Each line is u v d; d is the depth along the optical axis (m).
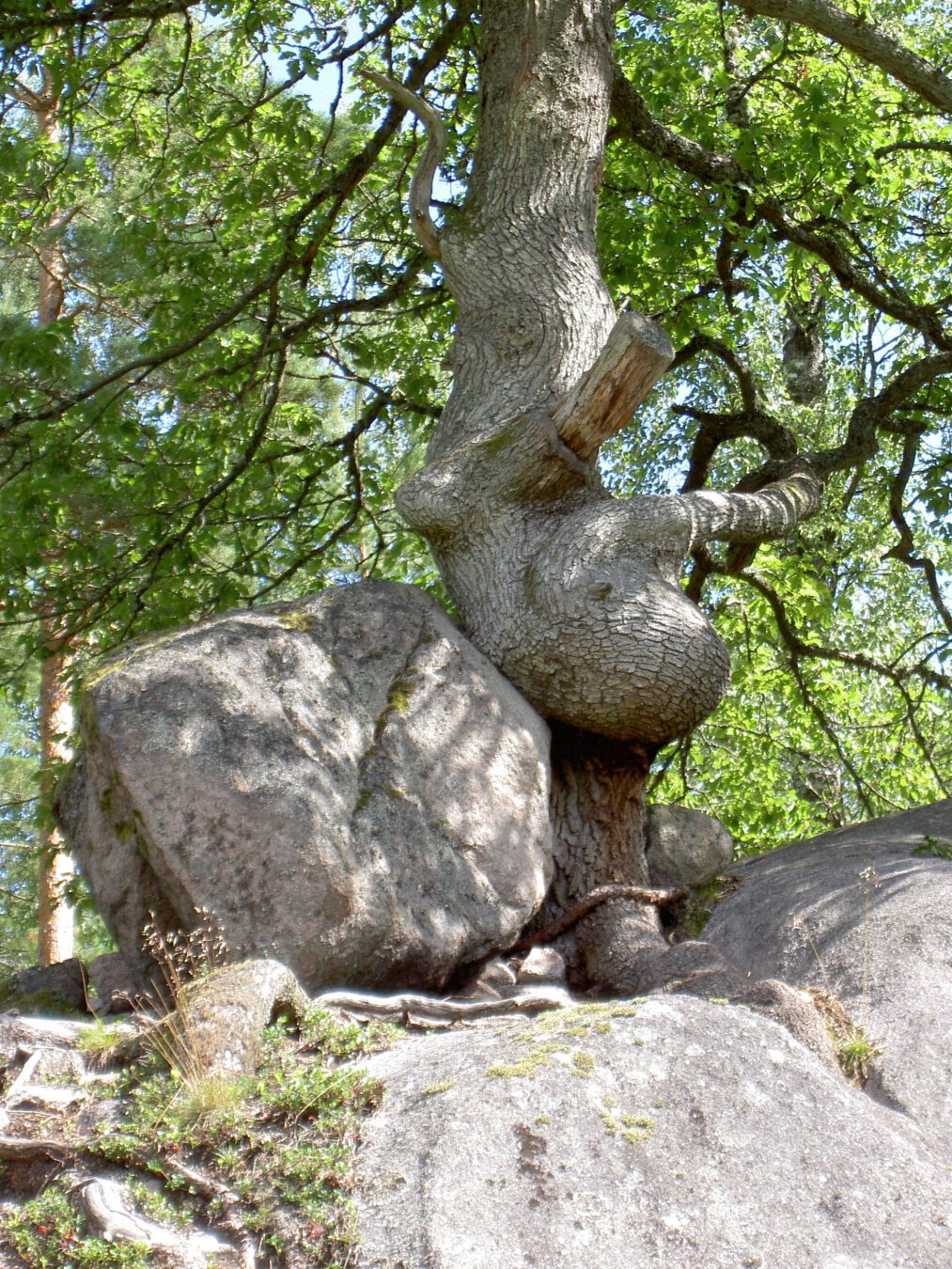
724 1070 3.58
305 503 11.38
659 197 10.95
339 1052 3.82
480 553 6.21
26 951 16.48
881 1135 3.53
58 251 14.21
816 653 12.45
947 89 8.64
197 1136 3.37
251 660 5.20
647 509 6.01
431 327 11.57
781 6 8.60
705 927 5.73
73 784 5.56
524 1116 3.31
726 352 11.45
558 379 6.62
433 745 5.32
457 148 11.08
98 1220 3.13
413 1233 3.04
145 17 9.60
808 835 15.04
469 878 5.11
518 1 7.23
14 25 9.23
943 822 6.61
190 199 10.95
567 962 5.48
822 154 10.31
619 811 5.97
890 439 16.92
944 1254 3.16
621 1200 3.15
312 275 12.23
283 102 10.73
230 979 3.87
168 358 9.62
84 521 11.09
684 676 5.69
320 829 4.75
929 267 13.87
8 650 13.46
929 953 4.62
